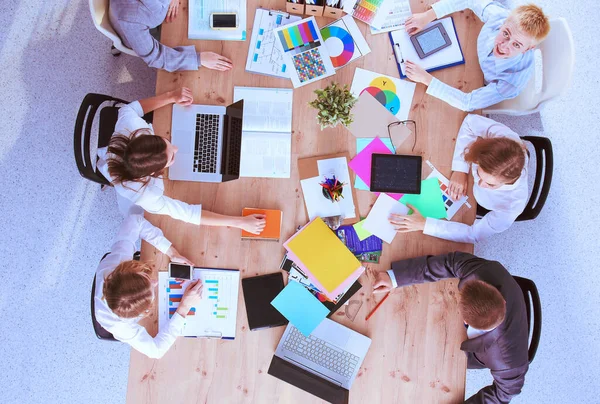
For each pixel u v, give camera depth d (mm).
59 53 2715
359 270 1885
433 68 2029
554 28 2064
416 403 1883
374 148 1979
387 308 1911
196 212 1846
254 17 2000
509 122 2801
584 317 2742
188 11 1985
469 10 2061
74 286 2637
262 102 1970
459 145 1984
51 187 2664
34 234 2639
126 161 1628
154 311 1868
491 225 1950
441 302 1922
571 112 2826
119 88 2725
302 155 1963
